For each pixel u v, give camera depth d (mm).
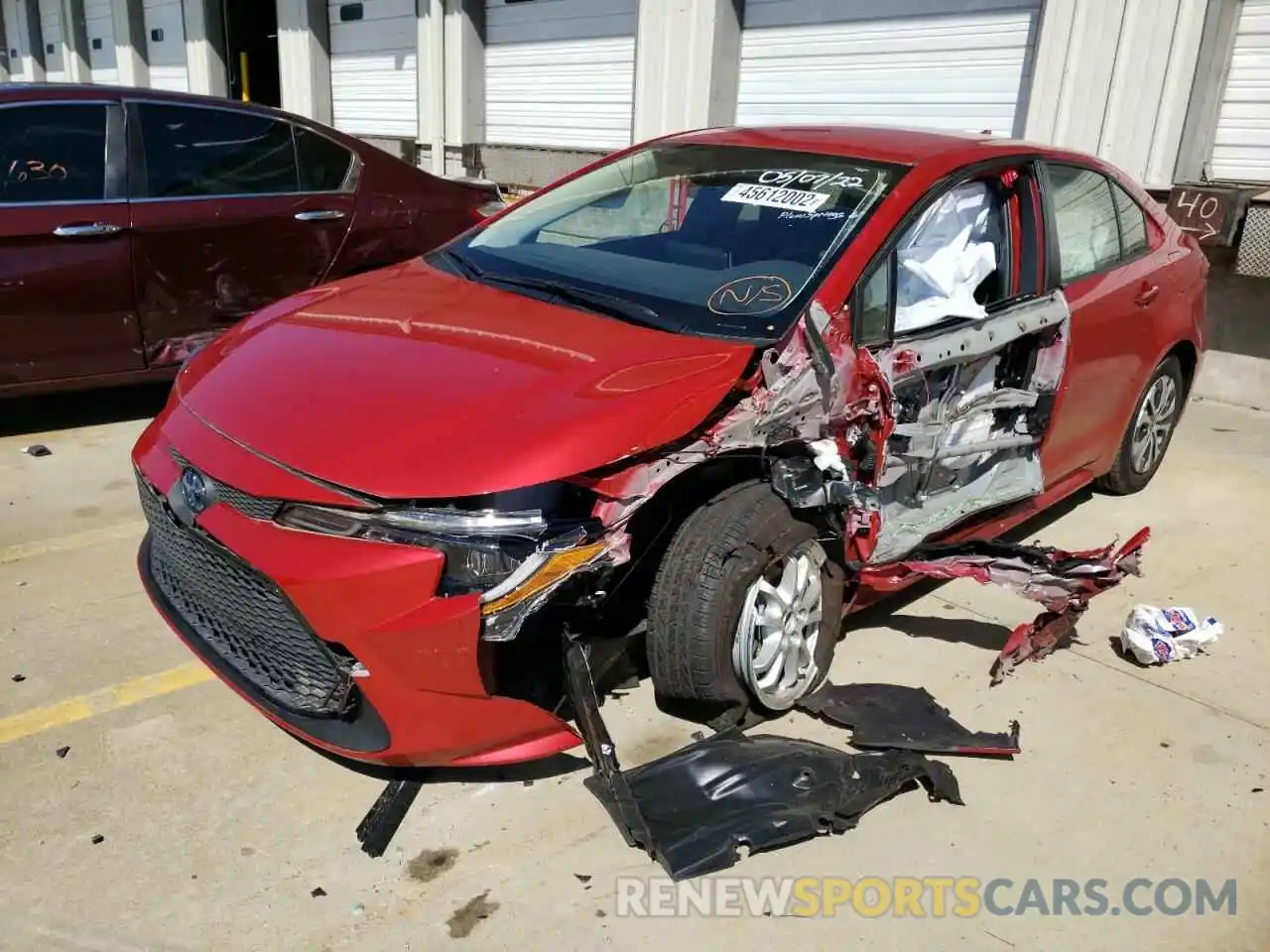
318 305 3275
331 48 13906
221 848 2410
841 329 2818
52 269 4688
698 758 2676
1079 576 3244
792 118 8602
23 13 21750
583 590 2445
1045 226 3596
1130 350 4145
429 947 2174
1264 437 5902
